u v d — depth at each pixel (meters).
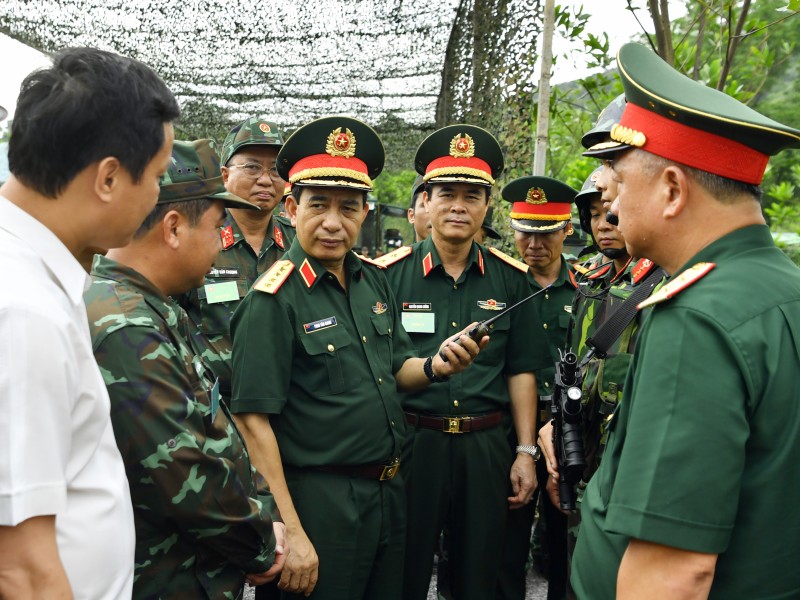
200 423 1.50
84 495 1.08
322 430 2.14
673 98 1.20
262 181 3.28
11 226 1.00
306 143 2.20
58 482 0.95
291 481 2.17
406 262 2.90
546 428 2.47
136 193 1.12
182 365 1.50
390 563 2.30
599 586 1.33
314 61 7.24
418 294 2.83
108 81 1.06
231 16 6.10
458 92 6.44
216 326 3.09
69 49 1.09
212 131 10.34
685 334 1.13
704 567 1.06
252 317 2.11
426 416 2.63
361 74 7.71
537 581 3.45
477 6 5.29
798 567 1.13
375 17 6.14
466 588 2.64
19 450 0.90
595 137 1.88
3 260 0.95
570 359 2.19
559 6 3.93
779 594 1.13
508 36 4.48
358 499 2.15
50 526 0.95
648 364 1.17
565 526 2.86
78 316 1.07
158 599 1.48
